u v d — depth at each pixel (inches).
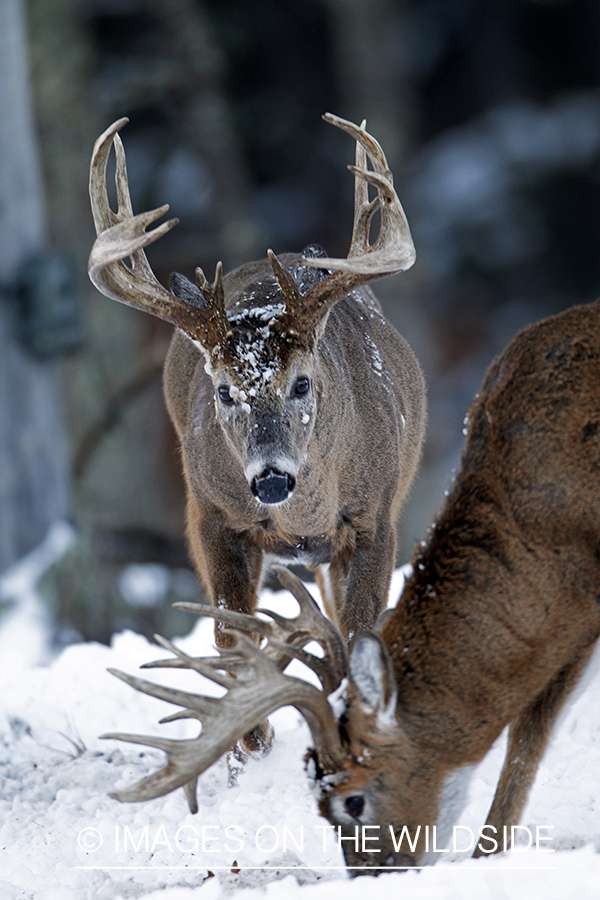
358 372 440.1
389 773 301.6
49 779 425.4
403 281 1555.1
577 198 1916.8
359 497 434.3
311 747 305.6
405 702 304.2
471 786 348.8
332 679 307.9
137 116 1577.3
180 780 284.2
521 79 2046.0
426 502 1397.6
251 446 389.4
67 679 529.0
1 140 790.5
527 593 315.3
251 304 434.0
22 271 792.9
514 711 315.9
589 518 319.6
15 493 784.3
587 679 326.0
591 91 1990.7
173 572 925.2
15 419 787.4
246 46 1852.9
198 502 440.5
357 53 1766.7
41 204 828.6
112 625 787.4
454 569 316.5
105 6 1460.4
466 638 309.6
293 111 1895.9
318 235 1856.5
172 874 335.9
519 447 325.4
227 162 1487.5
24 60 813.9
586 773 364.5
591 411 324.5
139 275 416.2
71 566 764.6
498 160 1886.1
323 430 409.7
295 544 432.5
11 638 699.4
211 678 293.3
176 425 483.8
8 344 790.5
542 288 1902.1
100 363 1117.1
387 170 409.7
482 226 1834.4
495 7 2015.3
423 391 505.4
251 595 441.1
